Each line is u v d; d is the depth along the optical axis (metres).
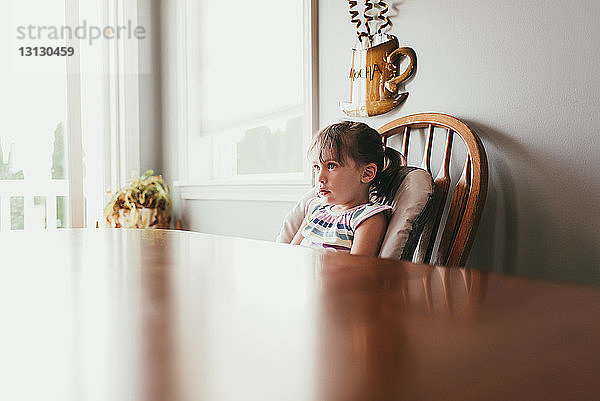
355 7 1.80
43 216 3.03
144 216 2.77
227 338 0.27
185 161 2.93
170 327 0.30
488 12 1.39
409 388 0.20
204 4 2.90
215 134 2.82
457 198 1.34
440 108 1.52
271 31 2.40
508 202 1.34
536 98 1.28
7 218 2.98
